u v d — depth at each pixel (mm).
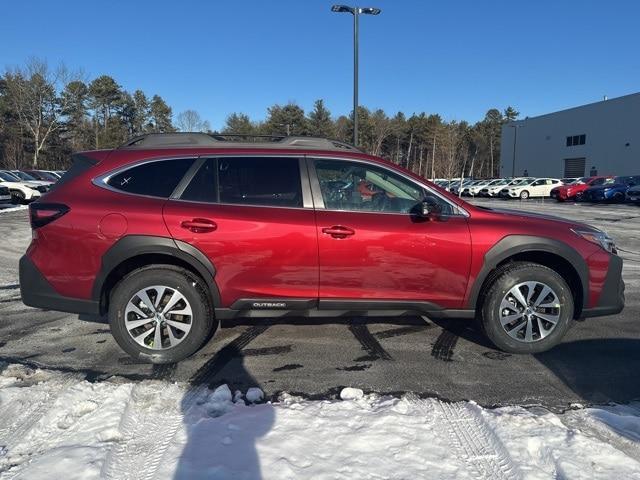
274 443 2914
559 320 4328
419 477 2623
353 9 19781
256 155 4254
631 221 17562
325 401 3506
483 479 2623
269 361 4285
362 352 4500
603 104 49781
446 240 4160
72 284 4051
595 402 3584
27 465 2717
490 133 89438
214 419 3213
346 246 4094
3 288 6902
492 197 41281
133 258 4137
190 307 4129
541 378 3973
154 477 2609
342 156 4320
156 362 4168
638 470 2697
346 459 2768
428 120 78062
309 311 4242
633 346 4668
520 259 4461
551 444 2922
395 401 3504
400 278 4180
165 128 72875
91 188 4109
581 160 53219
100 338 4844
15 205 23297
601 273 4371
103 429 3092
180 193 4141
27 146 56500
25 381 3846
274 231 4062
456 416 3287
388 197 4273
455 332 5023
